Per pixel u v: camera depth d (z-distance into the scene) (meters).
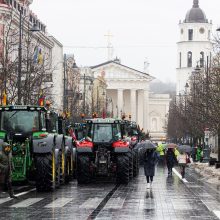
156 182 39.38
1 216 20.62
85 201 25.69
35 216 20.66
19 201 25.39
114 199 26.73
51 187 29.86
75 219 19.92
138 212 21.92
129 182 38.75
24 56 63.84
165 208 23.30
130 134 45.44
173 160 48.31
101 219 19.94
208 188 34.44
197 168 59.91
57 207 23.30
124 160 36.69
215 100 53.69
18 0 82.62
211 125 56.81
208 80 58.78
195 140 89.81
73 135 42.28
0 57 56.97
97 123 38.44
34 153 29.58
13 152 29.62
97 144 37.94
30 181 33.41
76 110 90.88
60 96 109.75
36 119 30.77
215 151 109.81
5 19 67.19
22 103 53.53
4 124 30.61
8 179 26.22
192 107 75.44
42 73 66.56
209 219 20.23
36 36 82.00
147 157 34.00
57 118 34.00
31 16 86.06
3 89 49.16
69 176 38.75
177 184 37.66
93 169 37.19
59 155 32.81
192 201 26.25
